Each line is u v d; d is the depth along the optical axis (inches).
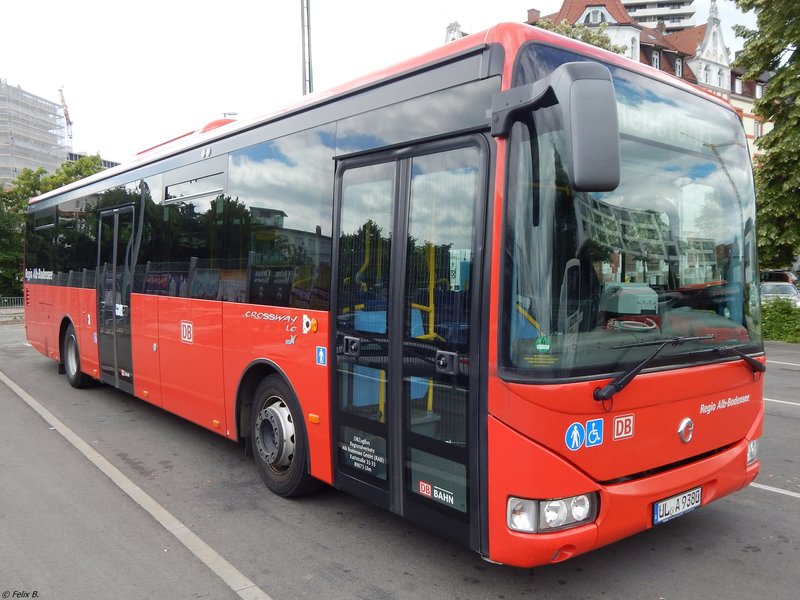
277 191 200.2
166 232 269.4
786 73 658.2
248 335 211.2
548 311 120.0
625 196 135.3
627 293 132.4
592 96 107.5
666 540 171.0
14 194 1598.2
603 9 1785.2
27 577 151.4
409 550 165.3
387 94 158.9
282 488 199.5
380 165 159.2
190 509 194.1
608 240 129.8
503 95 124.5
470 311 130.9
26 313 491.2
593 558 160.2
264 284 203.3
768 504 197.6
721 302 153.3
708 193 154.9
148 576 151.6
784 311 698.2
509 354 122.4
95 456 249.8
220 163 233.0
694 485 141.6
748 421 158.9
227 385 224.5
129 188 307.4
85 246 361.1
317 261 179.9
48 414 323.3
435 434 139.9
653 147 143.9
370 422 159.5
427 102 146.2
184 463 241.1
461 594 142.3
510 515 123.3
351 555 162.4
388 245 154.8
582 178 107.0
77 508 195.2
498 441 124.3
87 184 363.6
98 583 148.3
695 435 143.1
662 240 141.3
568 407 120.3
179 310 255.8
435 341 139.7
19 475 226.7
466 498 132.8
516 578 149.7
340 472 171.6
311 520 185.3
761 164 689.0
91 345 354.0
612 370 126.7
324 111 181.5
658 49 1870.1
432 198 142.8
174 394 263.1
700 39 2111.2
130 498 203.6
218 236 231.1
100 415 321.7
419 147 147.4
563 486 121.3
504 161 124.6
